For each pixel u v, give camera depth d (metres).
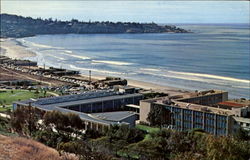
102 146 99.25
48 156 80.31
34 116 140.12
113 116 152.88
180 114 157.88
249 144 90.38
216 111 150.38
